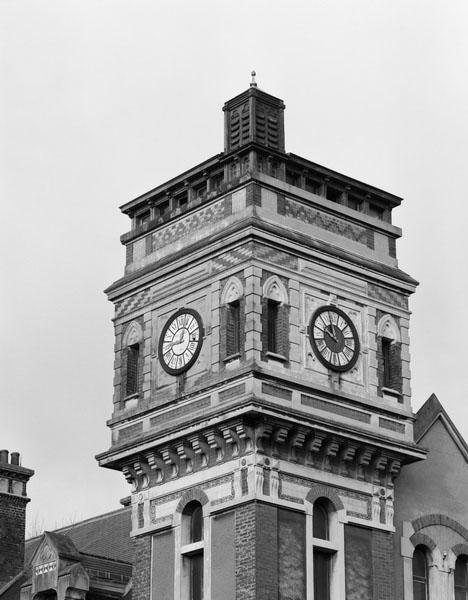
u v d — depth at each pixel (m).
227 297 43.59
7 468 52.62
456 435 48.53
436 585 45.69
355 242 46.53
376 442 43.97
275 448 42.03
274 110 46.28
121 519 53.53
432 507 46.62
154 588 43.28
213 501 42.25
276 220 44.38
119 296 47.44
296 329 43.53
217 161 45.50
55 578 44.84
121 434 45.62
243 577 40.56
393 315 46.53
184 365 44.16
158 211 47.84
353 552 43.09
